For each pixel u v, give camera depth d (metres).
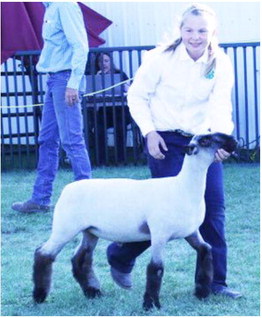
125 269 6.15
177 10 14.17
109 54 13.07
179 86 5.84
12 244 7.98
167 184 5.52
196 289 5.82
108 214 5.61
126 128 13.57
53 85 8.73
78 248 6.07
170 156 5.96
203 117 5.95
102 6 14.76
